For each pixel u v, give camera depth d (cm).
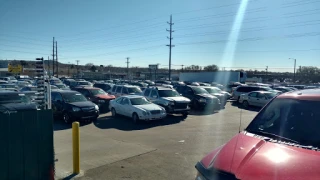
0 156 444
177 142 900
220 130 1140
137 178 557
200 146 842
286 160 232
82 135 1018
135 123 1323
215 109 1919
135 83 3566
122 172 592
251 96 2109
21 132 469
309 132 291
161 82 4175
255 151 262
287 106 345
